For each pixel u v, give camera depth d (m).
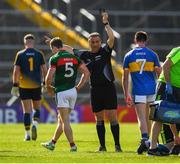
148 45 118.56
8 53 112.19
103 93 40.69
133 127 76.50
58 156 35.53
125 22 122.69
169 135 38.06
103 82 40.62
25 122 52.00
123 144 48.59
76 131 66.31
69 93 38.75
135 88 39.53
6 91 105.19
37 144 47.19
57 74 38.72
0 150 41.47
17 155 36.31
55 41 38.88
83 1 125.00
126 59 39.78
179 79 36.03
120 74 104.38
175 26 124.06
